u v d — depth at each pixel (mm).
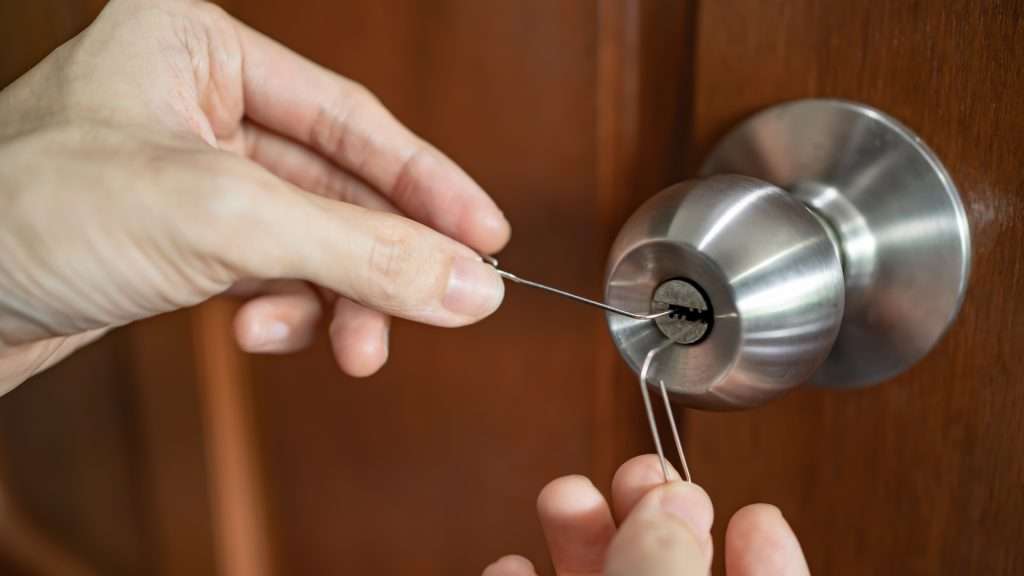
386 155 411
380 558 472
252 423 491
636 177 386
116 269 342
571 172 393
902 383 349
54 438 581
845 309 349
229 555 506
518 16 391
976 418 339
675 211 318
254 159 436
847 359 353
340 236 338
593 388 405
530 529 430
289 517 494
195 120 385
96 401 539
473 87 405
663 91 378
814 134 347
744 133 356
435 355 434
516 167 403
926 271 339
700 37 361
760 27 351
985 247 331
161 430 512
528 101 396
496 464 431
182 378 494
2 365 387
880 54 336
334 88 409
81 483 577
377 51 422
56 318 356
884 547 358
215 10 398
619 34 378
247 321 414
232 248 335
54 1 478
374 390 452
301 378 469
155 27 383
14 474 623
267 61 407
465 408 433
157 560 543
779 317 313
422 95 417
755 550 340
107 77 367
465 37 402
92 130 352
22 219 337
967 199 331
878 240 344
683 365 324
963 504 344
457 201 406
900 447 351
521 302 412
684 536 306
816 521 367
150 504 533
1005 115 323
